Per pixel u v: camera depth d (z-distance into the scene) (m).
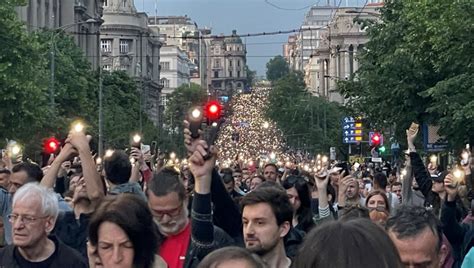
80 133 12.58
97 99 112.38
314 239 5.20
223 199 11.20
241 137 191.62
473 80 41.31
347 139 90.69
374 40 51.03
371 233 5.20
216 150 10.34
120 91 137.50
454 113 41.28
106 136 107.25
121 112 121.94
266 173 24.52
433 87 43.19
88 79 102.94
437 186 17.42
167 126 190.50
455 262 13.86
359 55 54.47
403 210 7.80
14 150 22.94
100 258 7.94
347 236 5.16
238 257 5.47
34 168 14.92
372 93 49.72
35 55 64.88
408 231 7.47
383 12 53.34
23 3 64.81
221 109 10.43
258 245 9.59
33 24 118.00
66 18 140.62
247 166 42.72
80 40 147.12
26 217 9.98
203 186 10.27
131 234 7.85
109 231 7.83
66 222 12.87
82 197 12.98
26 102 63.91
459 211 16.39
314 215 17.91
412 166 19.45
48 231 10.18
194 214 10.26
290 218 9.70
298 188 14.33
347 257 5.09
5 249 10.38
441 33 41.22
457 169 17.39
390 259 5.14
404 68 47.19
